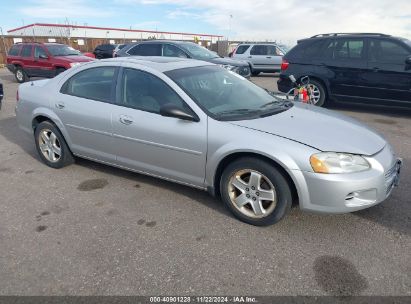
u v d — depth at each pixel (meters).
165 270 2.58
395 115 7.46
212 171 3.22
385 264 2.60
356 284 2.41
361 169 2.81
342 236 2.96
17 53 13.88
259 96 3.96
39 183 4.15
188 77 3.66
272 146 2.88
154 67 3.68
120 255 2.76
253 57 16.67
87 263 2.66
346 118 3.64
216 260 2.68
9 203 3.65
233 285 2.42
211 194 3.38
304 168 2.79
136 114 3.61
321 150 2.80
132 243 2.91
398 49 6.87
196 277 2.50
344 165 2.78
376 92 7.18
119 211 3.45
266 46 16.67
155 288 2.40
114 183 4.10
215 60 10.08
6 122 7.28
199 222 3.23
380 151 3.02
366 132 3.27
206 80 3.78
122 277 2.51
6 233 3.09
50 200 3.70
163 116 3.45
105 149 3.99
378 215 3.28
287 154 2.83
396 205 3.46
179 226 3.16
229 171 3.14
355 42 7.32
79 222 3.25
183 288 2.40
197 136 3.22
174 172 3.52
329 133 3.06
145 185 4.03
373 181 2.81
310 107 3.93
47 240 2.97
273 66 16.58
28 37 25.05
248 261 2.66
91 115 3.95
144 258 2.72
